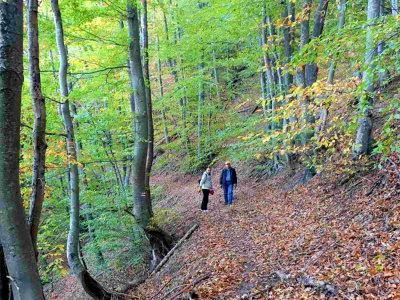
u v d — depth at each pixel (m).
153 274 8.15
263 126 13.51
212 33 12.88
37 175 3.46
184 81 14.18
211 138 16.14
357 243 4.61
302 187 8.76
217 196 12.89
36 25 3.64
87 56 11.05
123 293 7.63
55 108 8.80
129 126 10.75
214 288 5.11
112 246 9.29
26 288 2.68
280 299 4.11
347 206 6.09
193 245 7.99
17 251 2.64
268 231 7.00
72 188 6.55
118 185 10.52
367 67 3.46
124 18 9.05
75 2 7.38
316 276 4.23
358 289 3.59
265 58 11.33
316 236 5.60
